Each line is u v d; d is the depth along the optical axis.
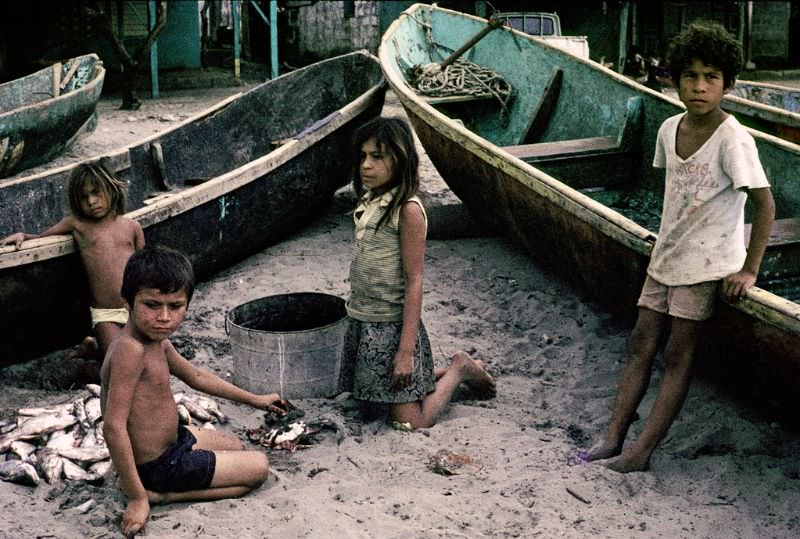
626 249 4.11
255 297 5.54
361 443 3.75
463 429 3.84
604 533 3.05
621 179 6.32
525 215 5.23
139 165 6.64
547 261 5.52
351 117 6.68
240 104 7.79
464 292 5.66
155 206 5.00
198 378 3.46
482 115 8.32
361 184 3.79
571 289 5.62
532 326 5.14
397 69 8.44
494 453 3.64
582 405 4.17
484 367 4.58
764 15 23.44
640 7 21.17
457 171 6.05
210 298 5.54
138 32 18.66
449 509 3.19
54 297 4.31
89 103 9.42
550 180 4.71
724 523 3.11
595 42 19.84
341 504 3.22
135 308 2.94
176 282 2.92
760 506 3.24
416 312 3.70
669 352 3.48
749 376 3.73
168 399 3.14
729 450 3.72
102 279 4.18
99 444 3.55
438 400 3.93
